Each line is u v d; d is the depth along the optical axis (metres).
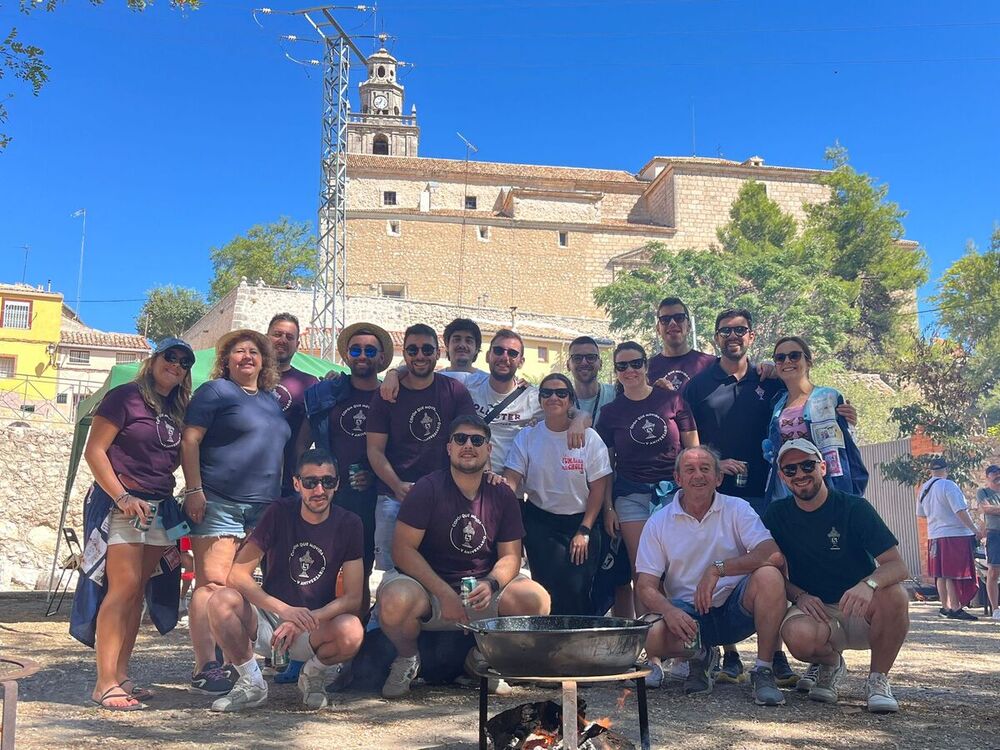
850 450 6.07
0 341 43.91
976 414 23.41
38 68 11.38
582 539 5.99
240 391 5.65
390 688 5.33
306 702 5.09
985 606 12.88
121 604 5.09
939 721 4.81
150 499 5.17
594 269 58.22
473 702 5.24
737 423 6.56
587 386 7.02
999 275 47.06
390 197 61.19
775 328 45.44
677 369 7.20
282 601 5.14
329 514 5.27
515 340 6.63
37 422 28.14
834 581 5.30
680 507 5.58
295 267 67.38
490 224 57.72
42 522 18.02
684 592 5.57
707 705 5.16
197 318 65.69
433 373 6.17
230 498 5.57
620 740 3.94
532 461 6.13
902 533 16.81
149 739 4.27
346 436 6.35
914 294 58.09
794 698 5.37
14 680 3.45
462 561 5.38
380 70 74.19
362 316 48.03
